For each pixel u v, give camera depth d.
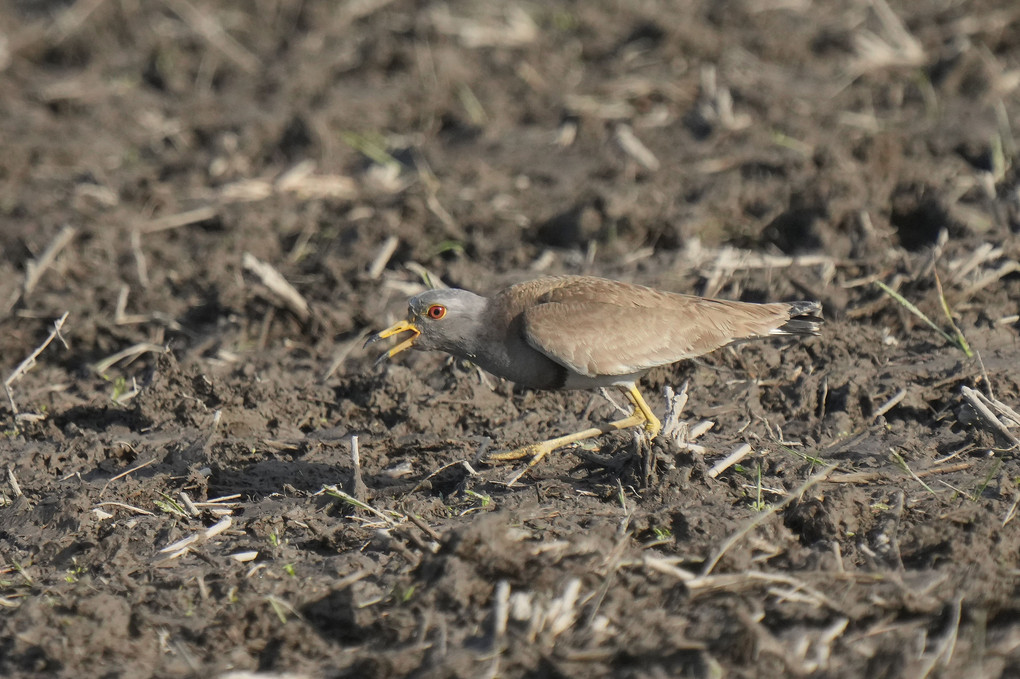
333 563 9.79
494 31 24.19
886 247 15.71
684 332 11.60
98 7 26.53
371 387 13.41
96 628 8.76
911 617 8.48
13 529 10.88
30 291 16.12
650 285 15.20
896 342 13.74
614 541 9.40
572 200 17.69
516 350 11.74
